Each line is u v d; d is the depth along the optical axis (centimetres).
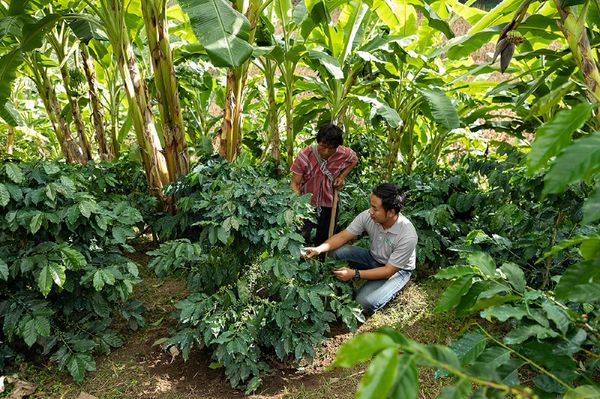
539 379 122
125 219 285
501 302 146
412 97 505
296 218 257
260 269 270
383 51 466
